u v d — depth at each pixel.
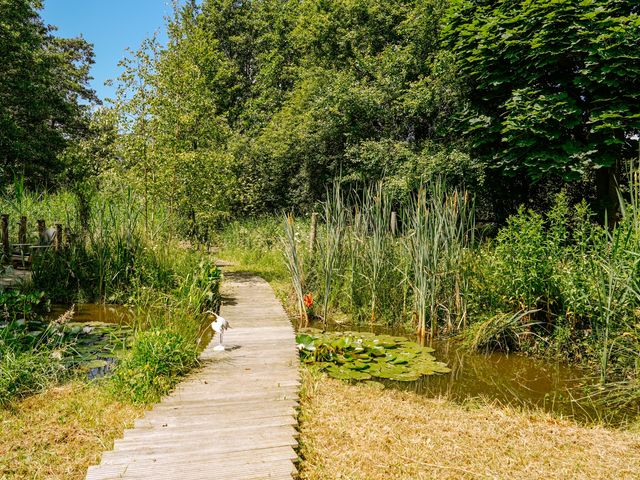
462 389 5.53
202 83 12.50
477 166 12.48
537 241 6.99
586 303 6.24
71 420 4.17
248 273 13.12
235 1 32.97
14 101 21.59
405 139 17.02
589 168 12.01
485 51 11.81
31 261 9.83
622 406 5.01
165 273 9.43
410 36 16.98
